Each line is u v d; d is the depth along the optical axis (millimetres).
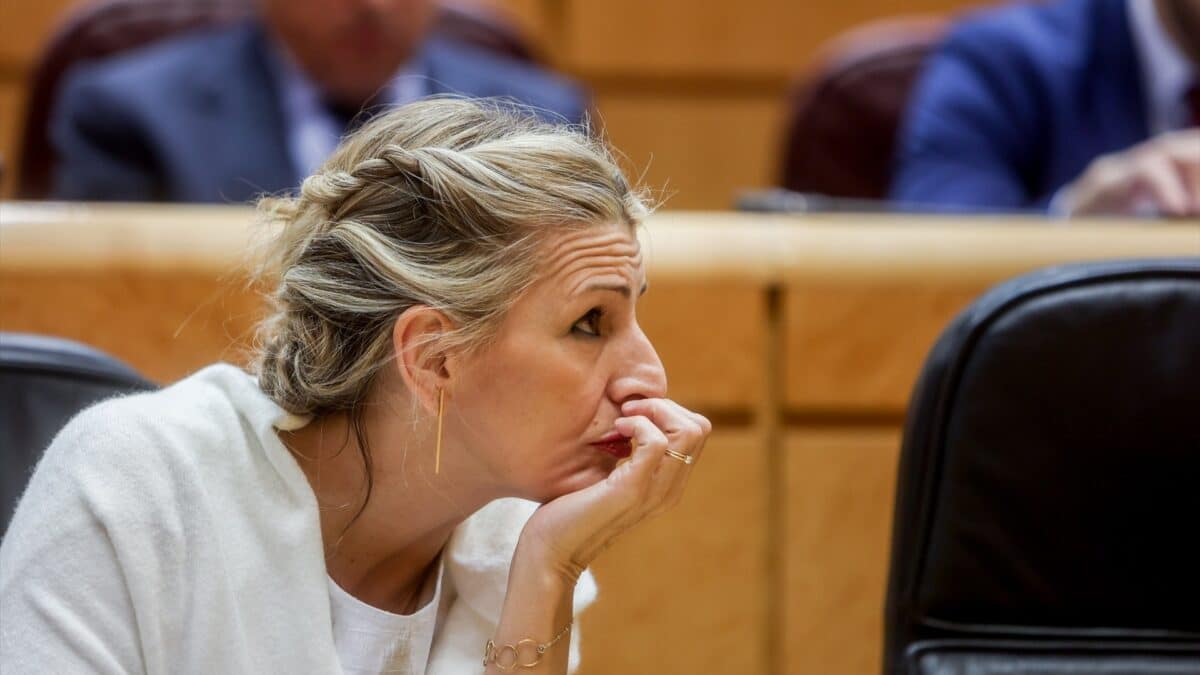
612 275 4422
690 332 7664
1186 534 4820
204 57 9758
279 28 9617
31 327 7180
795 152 10633
